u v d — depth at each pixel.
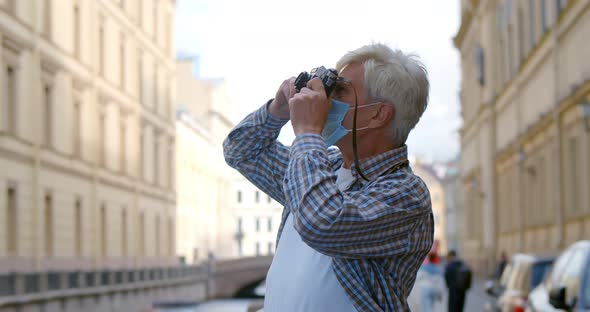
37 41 31.25
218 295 56.78
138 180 45.88
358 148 2.52
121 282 36.56
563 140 28.72
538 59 32.59
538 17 32.38
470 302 26.89
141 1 47.09
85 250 36.56
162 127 51.75
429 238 2.44
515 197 39.84
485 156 47.84
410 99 2.47
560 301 7.27
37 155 30.84
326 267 2.37
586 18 24.39
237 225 74.12
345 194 2.32
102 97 39.53
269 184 2.90
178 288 47.72
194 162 70.94
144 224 47.00
